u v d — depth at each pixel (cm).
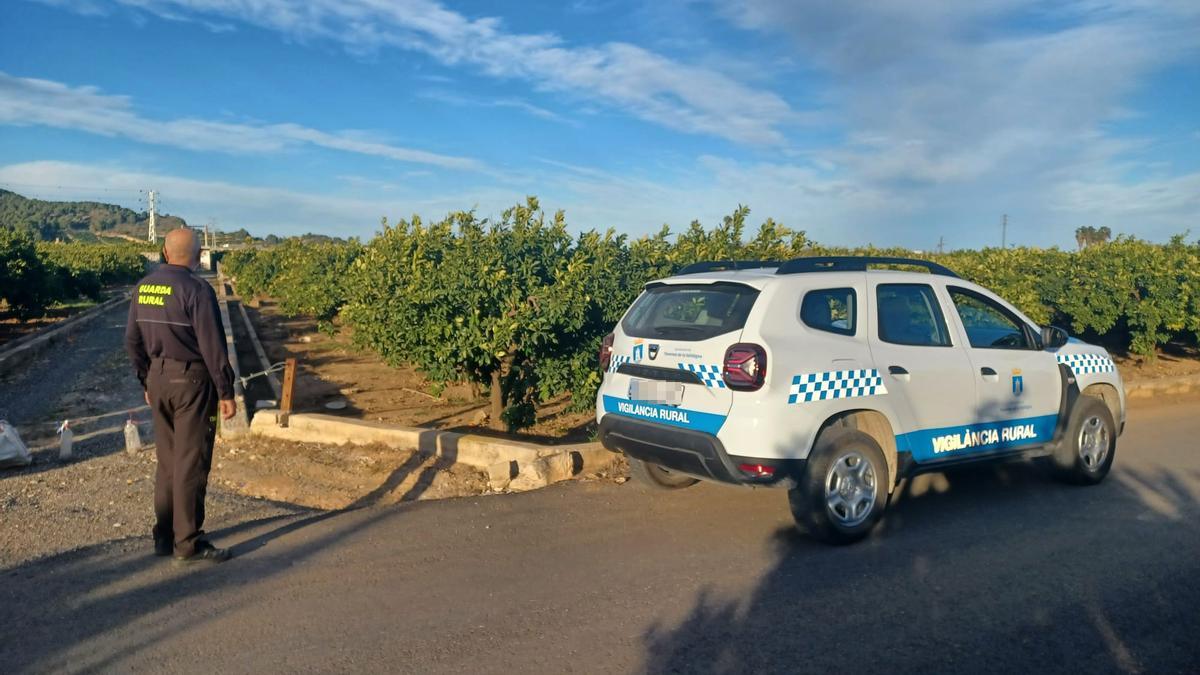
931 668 383
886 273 605
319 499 691
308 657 392
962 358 614
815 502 527
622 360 598
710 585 481
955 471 746
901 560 522
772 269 581
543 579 490
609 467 743
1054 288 1405
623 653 397
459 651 398
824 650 400
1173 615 441
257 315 3047
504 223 945
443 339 875
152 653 396
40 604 452
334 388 1361
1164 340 1401
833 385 538
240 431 888
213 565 511
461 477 719
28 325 2409
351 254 1838
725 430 517
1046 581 487
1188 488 694
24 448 765
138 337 505
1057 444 682
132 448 830
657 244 1045
